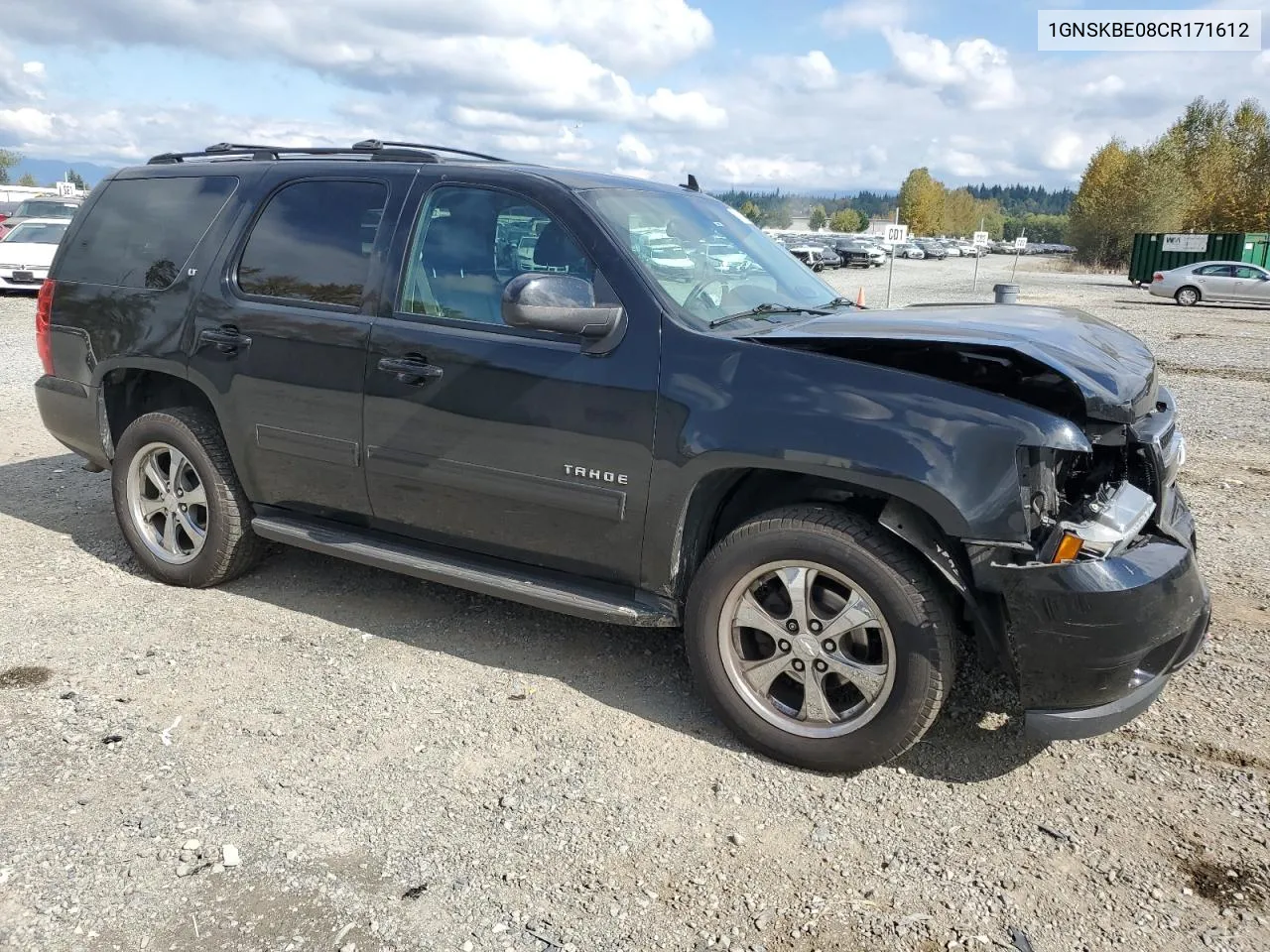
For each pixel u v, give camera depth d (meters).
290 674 3.80
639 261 3.43
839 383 3.03
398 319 3.80
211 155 4.73
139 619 4.26
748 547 3.18
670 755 3.30
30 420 8.13
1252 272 26.19
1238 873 2.74
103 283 4.68
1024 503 2.83
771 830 2.91
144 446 4.54
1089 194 59.00
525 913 2.55
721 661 3.30
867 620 3.06
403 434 3.77
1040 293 30.89
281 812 2.95
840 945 2.46
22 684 3.66
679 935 2.49
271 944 2.42
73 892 2.59
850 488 3.17
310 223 4.11
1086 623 2.80
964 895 2.64
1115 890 2.67
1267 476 6.97
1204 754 3.33
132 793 3.01
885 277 37.50
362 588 4.66
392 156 4.04
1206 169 65.06
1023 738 3.42
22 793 3.00
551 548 3.59
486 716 3.52
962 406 2.89
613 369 3.33
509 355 3.51
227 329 4.21
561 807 3.00
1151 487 3.20
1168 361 13.86
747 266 3.97
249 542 4.49
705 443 3.15
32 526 5.46
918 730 3.05
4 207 36.62
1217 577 4.91
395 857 2.76
